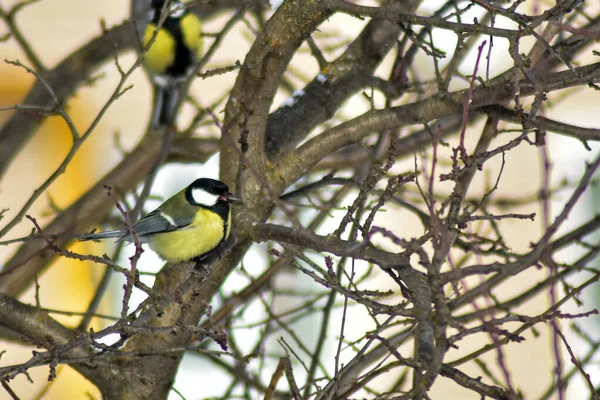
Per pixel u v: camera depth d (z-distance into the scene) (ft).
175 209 30.48
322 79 33.24
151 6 41.09
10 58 59.06
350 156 45.39
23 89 59.11
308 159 29.96
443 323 16.98
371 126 29.58
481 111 28.40
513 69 25.21
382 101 57.31
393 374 49.85
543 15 22.65
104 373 27.86
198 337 22.95
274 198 19.58
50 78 43.78
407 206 31.58
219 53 60.64
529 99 49.29
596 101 57.11
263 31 27.32
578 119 57.26
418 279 20.06
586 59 51.75
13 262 37.14
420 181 56.08
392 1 31.73
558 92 56.54
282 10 26.84
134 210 35.68
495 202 44.52
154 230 30.32
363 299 19.80
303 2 26.30
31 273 37.55
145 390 28.40
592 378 48.14
